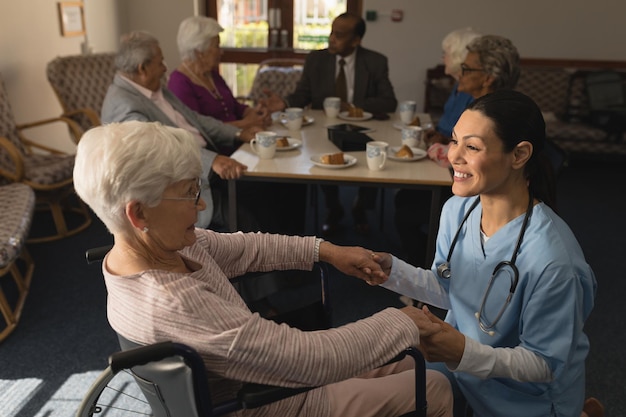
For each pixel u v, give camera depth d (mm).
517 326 1141
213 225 2582
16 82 3545
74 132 3213
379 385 1145
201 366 845
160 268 973
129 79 2354
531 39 4949
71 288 2535
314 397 1092
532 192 1127
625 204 3789
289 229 2857
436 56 5039
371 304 2436
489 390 1184
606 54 4941
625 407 1835
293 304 2424
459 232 1237
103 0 4547
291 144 2391
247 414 1007
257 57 5105
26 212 2307
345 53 3252
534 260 1056
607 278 2740
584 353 1179
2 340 2107
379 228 3285
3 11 3379
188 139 944
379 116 2986
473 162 1059
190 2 4902
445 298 1356
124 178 862
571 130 4391
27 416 1734
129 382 1882
